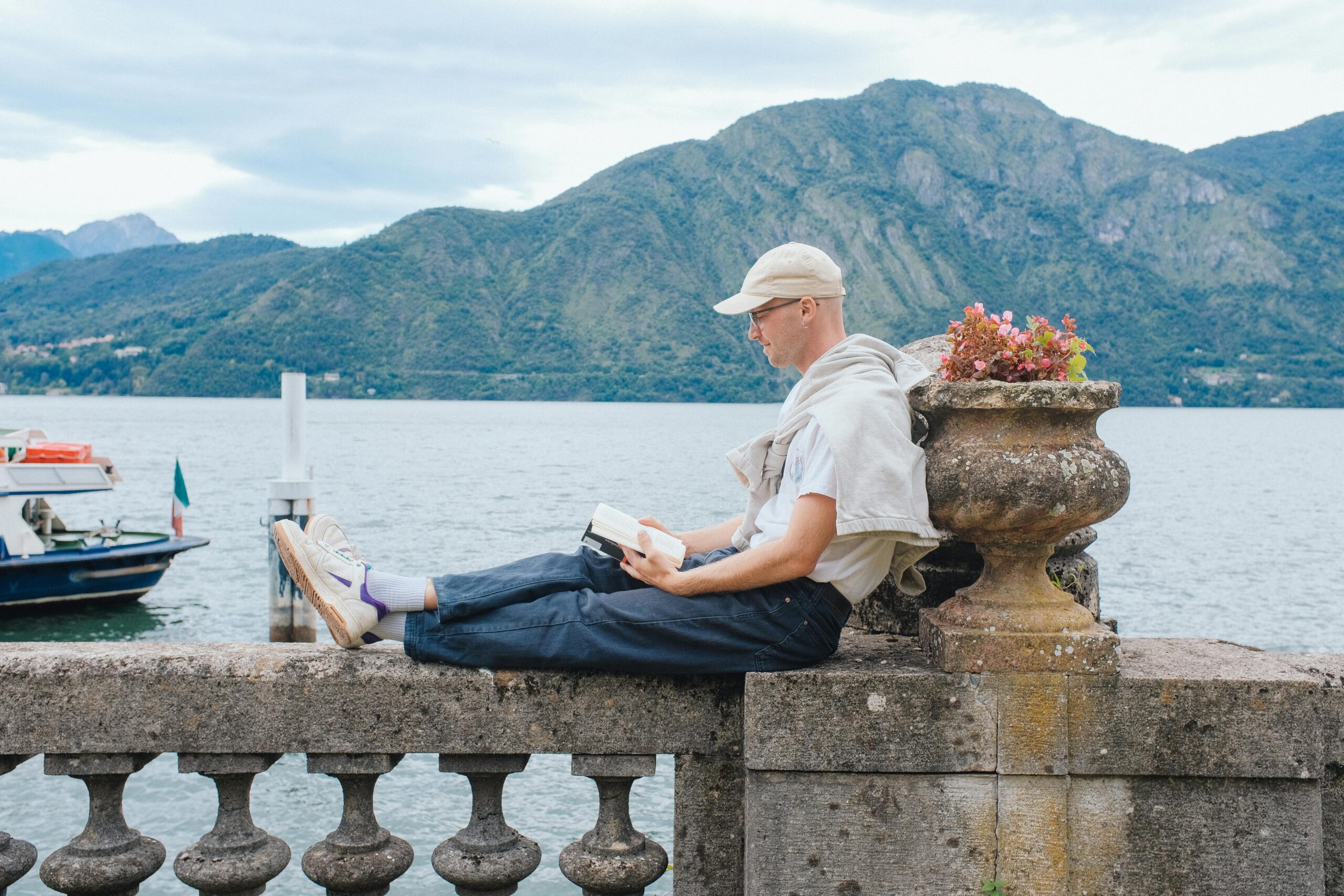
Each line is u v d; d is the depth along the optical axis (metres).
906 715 2.87
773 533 3.01
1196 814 2.87
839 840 2.88
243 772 3.03
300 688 2.99
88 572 20.48
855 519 2.79
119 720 2.97
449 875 3.08
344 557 3.08
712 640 2.95
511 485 53.38
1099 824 2.88
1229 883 2.87
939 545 3.40
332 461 72.00
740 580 2.91
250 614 20.75
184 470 62.09
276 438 105.38
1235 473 73.81
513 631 2.97
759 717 2.86
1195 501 51.84
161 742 2.98
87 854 3.02
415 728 3.02
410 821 9.16
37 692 2.96
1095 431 2.94
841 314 3.29
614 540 3.04
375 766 3.04
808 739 2.86
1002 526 2.82
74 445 20.77
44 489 20.23
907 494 2.83
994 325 3.00
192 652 3.06
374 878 3.07
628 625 2.95
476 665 3.02
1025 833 2.86
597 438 114.94
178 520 23.06
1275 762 2.84
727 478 59.62
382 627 3.08
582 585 3.14
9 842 3.10
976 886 2.87
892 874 2.88
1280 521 42.69
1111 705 2.86
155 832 9.07
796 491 2.99
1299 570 29.44
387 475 59.69
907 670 2.92
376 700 3.00
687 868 3.10
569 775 10.07
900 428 2.87
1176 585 26.97
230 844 3.06
